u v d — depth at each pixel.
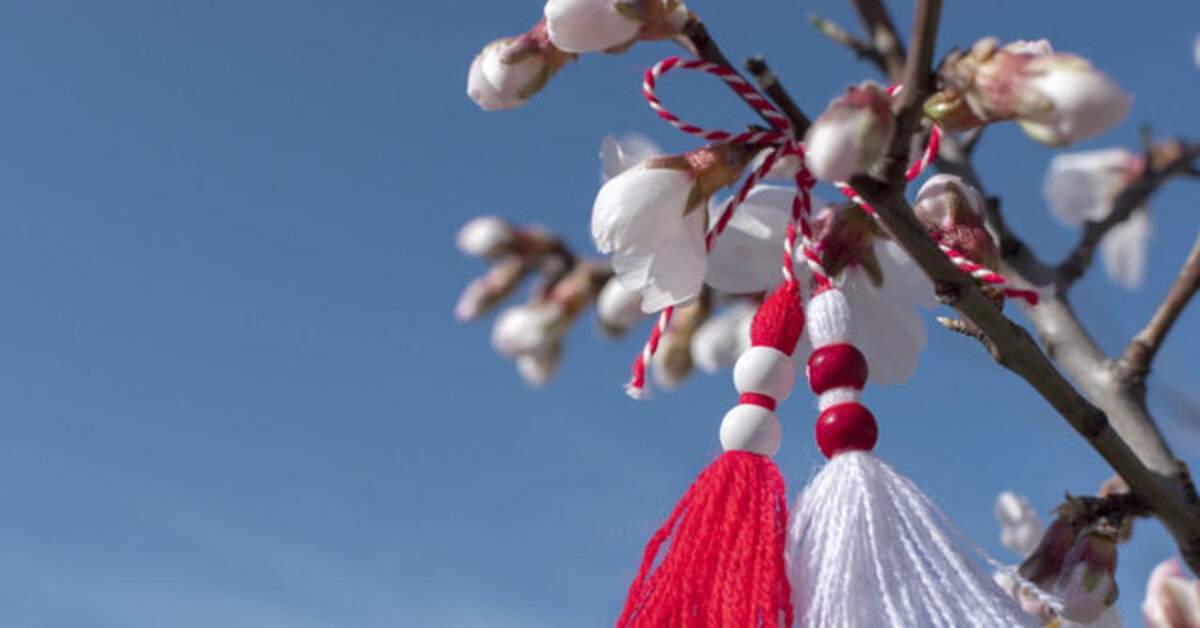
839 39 0.52
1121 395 0.48
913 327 0.39
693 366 0.63
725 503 0.35
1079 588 0.41
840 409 0.35
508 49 0.38
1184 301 0.47
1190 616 0.46
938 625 0.34
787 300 0.36
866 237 0.38
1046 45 0.34
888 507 0.35
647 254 0.37
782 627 0.34
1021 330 0.37
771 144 0.37
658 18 0.37
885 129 0.33
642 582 0.35
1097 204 0.68
